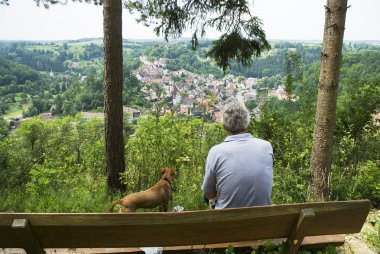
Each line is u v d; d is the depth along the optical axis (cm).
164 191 403
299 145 582
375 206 456
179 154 595
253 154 252
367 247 325
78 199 473
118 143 596
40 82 11850
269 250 266
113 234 216
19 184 654
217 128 622
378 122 565
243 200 249
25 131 1289
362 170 534
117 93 586
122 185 602
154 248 269
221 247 275
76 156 995
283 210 225
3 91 10456
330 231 243
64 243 219
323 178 464
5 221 204
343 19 435
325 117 459
